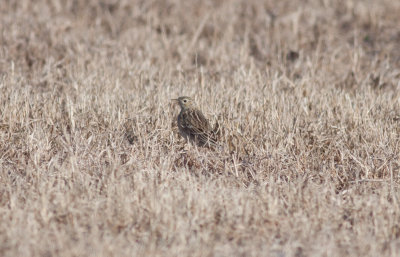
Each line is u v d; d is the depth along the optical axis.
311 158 30.94
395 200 24.52
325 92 40.66
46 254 19.81
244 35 58.50
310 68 48.53
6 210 22.83
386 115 36.19
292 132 32.97
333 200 24.88
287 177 28.80
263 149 30.97
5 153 29.72
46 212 22.62
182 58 50.31
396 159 30.50
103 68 45.28
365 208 24.11
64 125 33.81
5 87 38.34
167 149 32.28
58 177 26.41
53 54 49.25
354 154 30.72
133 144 31.52
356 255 20.61
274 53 53.50
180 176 27.16
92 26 58.06
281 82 44.16
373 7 65.25
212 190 25.14
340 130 33.34
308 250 20.88
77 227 21.61
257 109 35.47
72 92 39.44
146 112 35.09
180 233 21.08
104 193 25.25
